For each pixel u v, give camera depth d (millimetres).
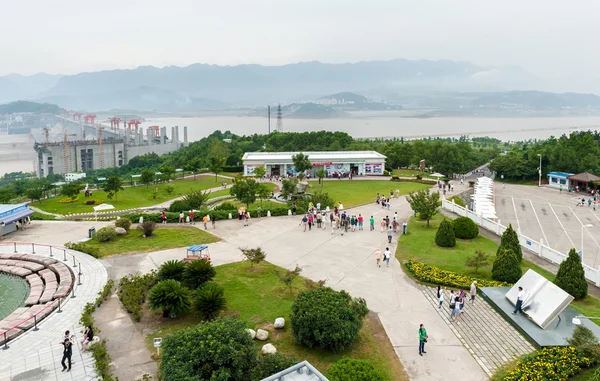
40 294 32656
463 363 24000
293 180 74938
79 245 43406
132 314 29031
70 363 22625
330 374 19531
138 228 50344
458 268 38562
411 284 35344
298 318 25078
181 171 114500
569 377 22250
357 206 67188
